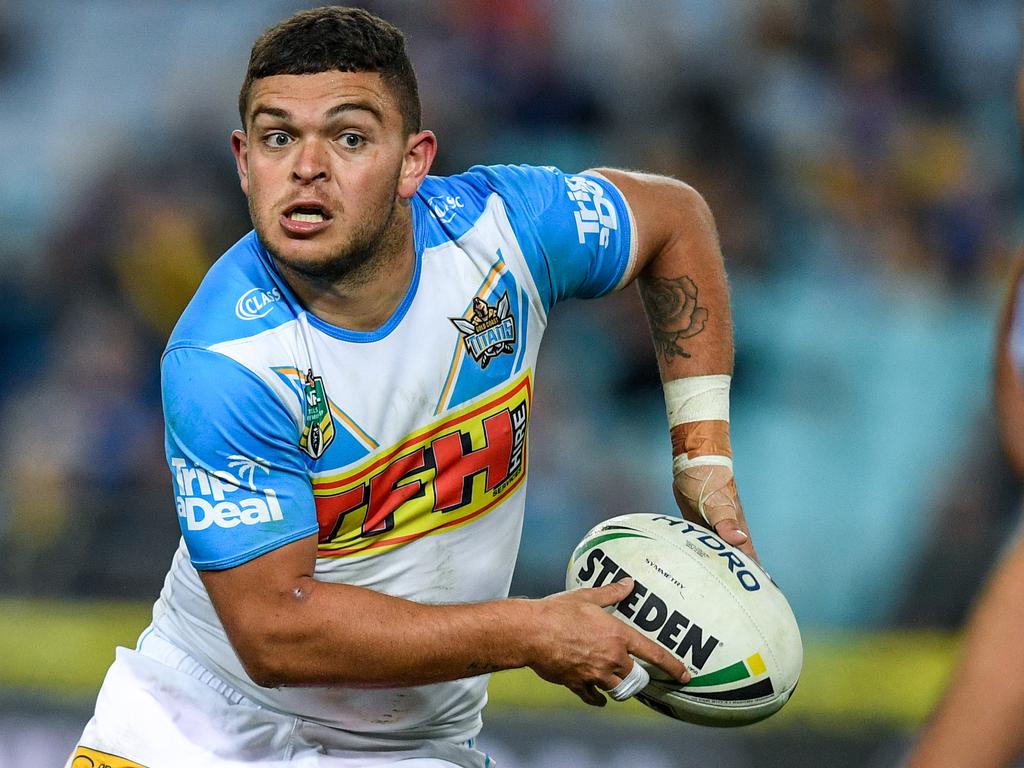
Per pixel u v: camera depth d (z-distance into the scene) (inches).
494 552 516.7
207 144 1533.0
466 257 482.6
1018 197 1560.0
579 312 1333.7
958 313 1375.5
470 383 482.6
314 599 439.8
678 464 546.6
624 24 1588.3
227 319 448.1
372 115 436.1
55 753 865.5
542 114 1530.5
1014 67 1621.6
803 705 893.8
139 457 1272.1
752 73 1563.7
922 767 335.3
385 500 480.4
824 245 1440.7
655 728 855.1
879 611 1217.4
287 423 449.4
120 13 1728.6
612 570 496.1
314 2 1708.9
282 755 513.0
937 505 1251.2
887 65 1595.7
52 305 1396.4
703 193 1453.0
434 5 1573.6
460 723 548.1
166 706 511.8
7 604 986.7
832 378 1336.1
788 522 1280.8
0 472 1227.9
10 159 1587.1
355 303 454.9
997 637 334.0
